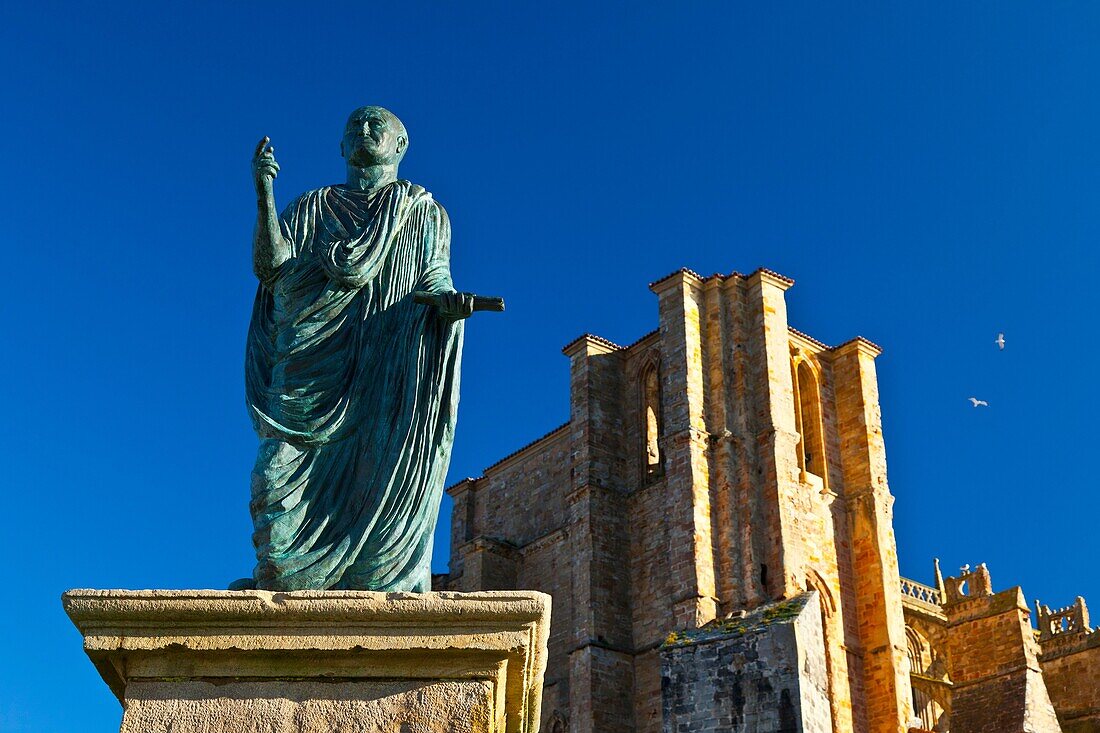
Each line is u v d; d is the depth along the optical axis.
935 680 77.19
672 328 73.31
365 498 7.33
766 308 73.62
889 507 75.62
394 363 7.67
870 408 77.81
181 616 6.13
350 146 8.53
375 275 7.93
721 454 69.81
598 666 69.12
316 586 7.04
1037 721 64.25
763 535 68.62
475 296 7.79
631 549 73.56
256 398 7.77
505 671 6.27
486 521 85.38
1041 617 81.44
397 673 6.14
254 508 7.26
